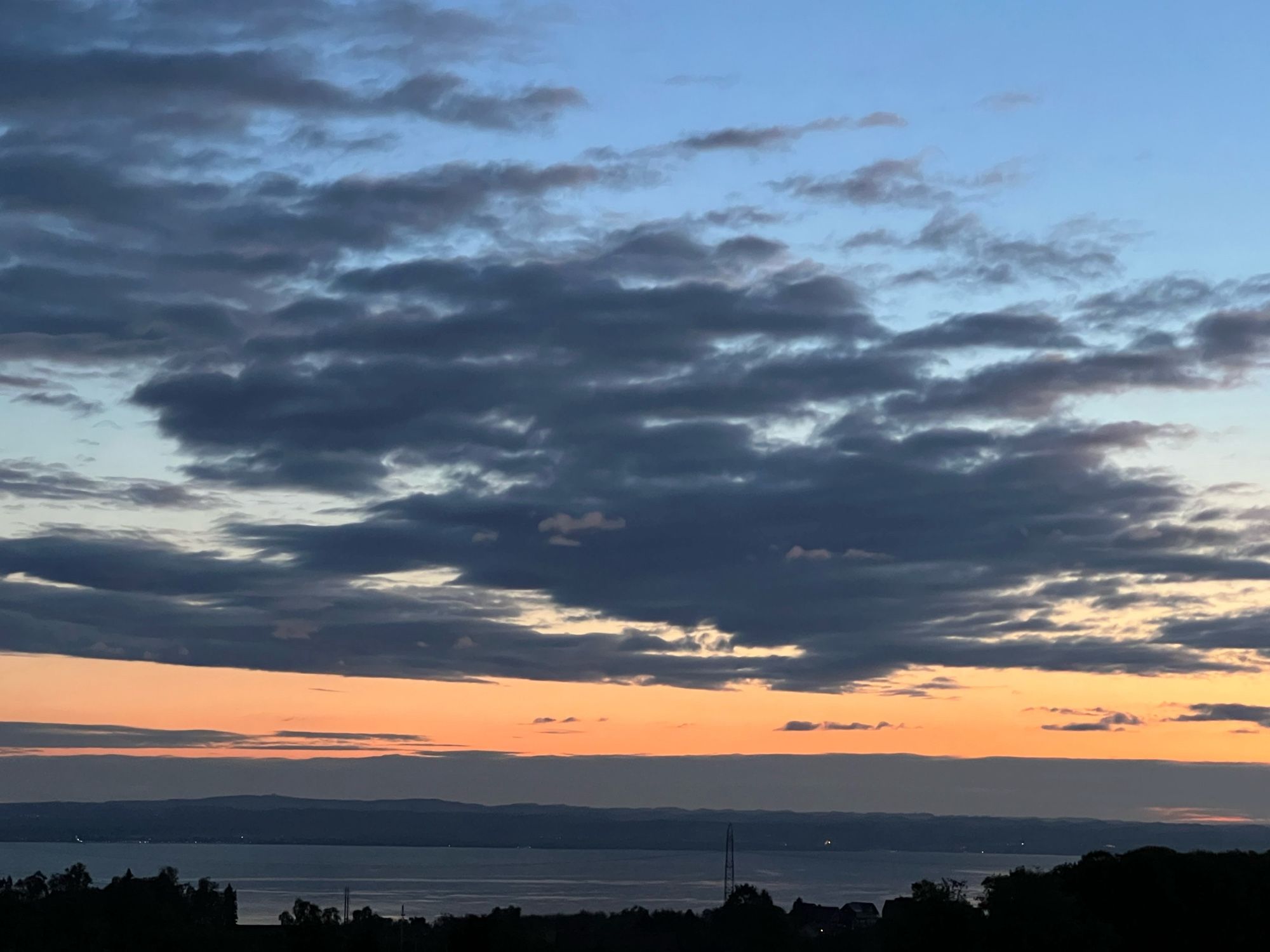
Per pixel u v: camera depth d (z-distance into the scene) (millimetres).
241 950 173250
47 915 189125
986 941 120812
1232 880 138875
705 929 188875
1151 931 135000
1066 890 139375
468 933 144750
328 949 163750
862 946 169500
